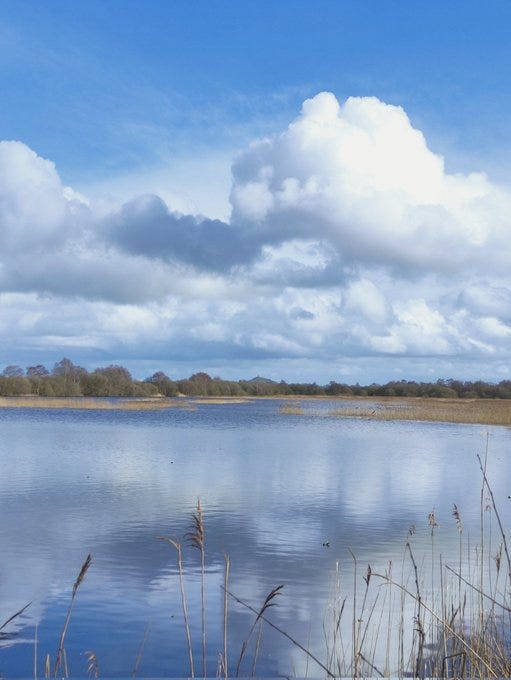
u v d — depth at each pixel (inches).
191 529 549.6
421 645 215.9
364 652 299.3
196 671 280.8
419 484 840.3
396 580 409.7
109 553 471.2
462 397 5354.3
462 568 437.7
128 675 273.4
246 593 385.4
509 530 563.2
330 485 813.9
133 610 354.6
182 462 1034.7
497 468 1030.4
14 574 416.5
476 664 204.2
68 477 850.1
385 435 1716.3
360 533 544.4
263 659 292.2
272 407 3622.0
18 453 1140.5
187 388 5334.6
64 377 4205.2
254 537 526.6
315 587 396.2
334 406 3725.4
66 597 374.0
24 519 584.4
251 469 959.6
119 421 2113.7
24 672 274.8
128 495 716.0
